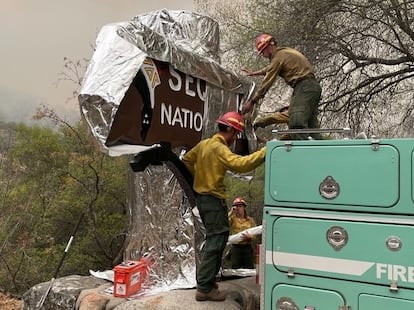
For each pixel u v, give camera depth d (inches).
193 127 220.4
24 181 474.0
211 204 201.6
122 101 179.8
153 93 194.4
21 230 427.8
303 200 157.9
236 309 201.5
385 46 408.5
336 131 172.4
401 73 398.3
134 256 238.5
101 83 171.9
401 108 436.1
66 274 393.7
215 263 201.5
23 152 482.6
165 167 235.5
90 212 409.4
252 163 188.9
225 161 195.9
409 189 140.1
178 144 210.7
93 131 171.2
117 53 177.6
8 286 399.2
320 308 152.3
